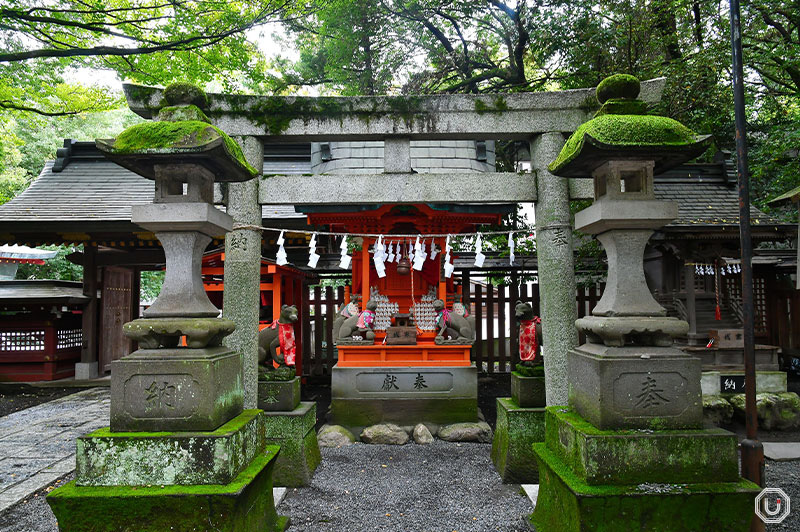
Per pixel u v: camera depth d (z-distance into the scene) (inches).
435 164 344.2
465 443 281.6
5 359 467.2
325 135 218.8
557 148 215.2
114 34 369.7
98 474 124.6
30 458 245.1
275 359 245.8
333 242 442.0
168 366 129.3
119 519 119.3
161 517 119.3
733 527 123.3
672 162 149.8
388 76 557.6
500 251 466.0
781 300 471.8
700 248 334.3
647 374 133.6
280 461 211.5
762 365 318.3
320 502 192.7
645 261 399.2
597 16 444.8
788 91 482.0
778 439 274.4
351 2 507.8
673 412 133.3
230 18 389.4
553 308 208.5
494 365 542.3
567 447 142.4
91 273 481.7
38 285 491.2
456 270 470.0
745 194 152.5
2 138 577.6
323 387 444.5
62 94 446.3
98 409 360.2
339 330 331.6
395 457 253.1
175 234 143.6
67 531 119.1
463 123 218.2
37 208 430.0
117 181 489.1
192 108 149.7
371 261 359.9
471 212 308.0
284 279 394.3
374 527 169.8
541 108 216.8
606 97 155.7
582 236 398.0
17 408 369.4
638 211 141.1
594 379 136.8
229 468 124.5
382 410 302.4
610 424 132.5
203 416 128.2
